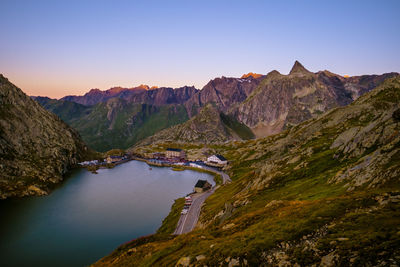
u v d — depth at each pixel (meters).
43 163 192.12
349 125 145.88
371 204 33.72
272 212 48.34
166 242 59.16
